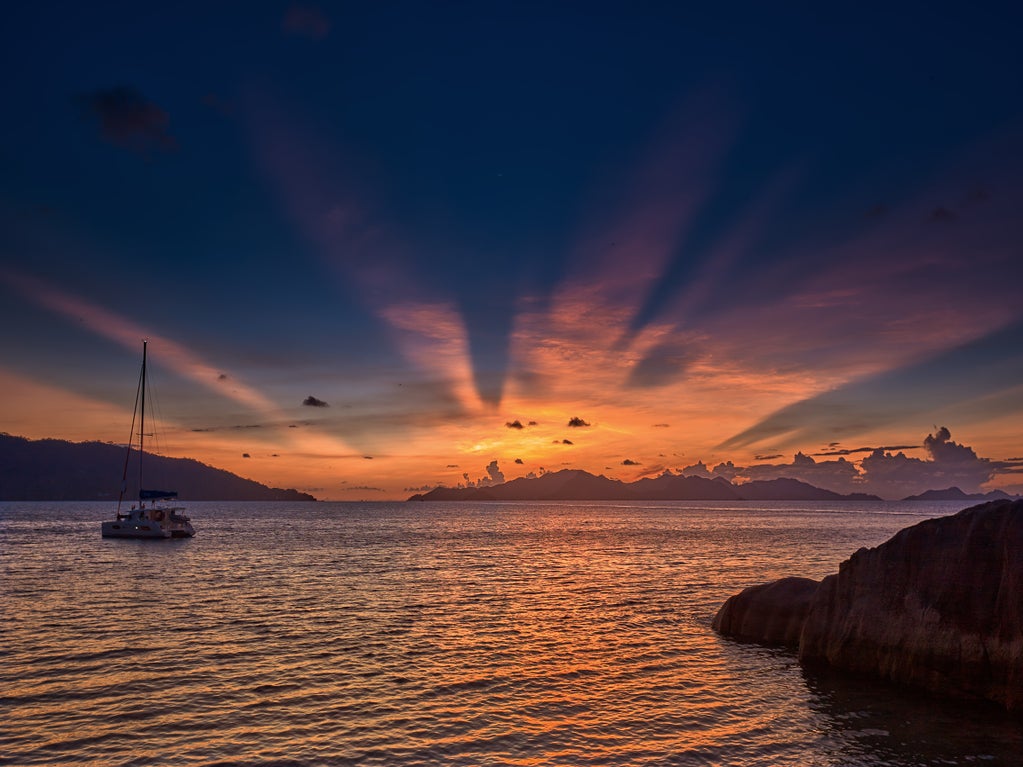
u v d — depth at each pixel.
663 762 15.98
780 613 28.17
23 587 43.09
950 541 21.73
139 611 34.31
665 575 51.12
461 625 31.30
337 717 18.75
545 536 103.62
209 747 16.56
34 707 19.38
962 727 18.25
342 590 42.19
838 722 18.66
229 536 97.62
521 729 18.02
